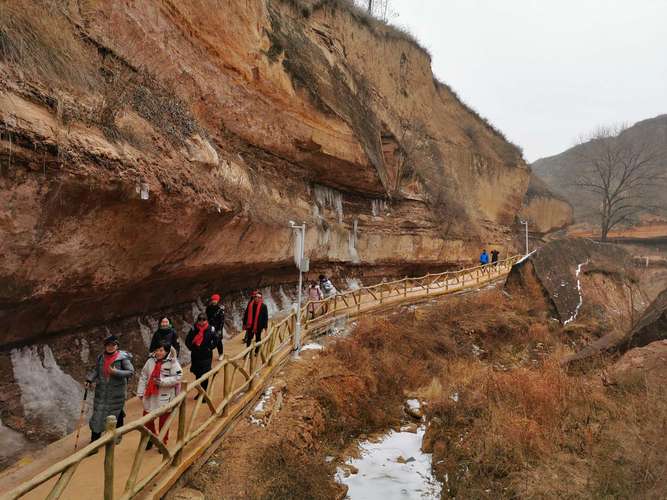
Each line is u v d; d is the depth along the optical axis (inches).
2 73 220.8
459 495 277.3
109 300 359.6
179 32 465.7
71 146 250.2
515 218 1860.2
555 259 829.8
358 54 1010.1
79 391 308.2
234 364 307.9
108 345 235.5
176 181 357.7
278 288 731.4
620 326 609.6
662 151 2716.5
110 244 311.4
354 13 1018.7
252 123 608.7
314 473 297.1
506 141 1833.2
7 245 231.8
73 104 266.4
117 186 285.4
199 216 402.0
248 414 331.0
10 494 123.5
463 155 1524.4
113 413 232.2
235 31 561.9
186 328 475.8
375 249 981.2
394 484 320.2
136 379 368.5
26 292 262.1
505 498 257.8
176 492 226.5
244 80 585.0
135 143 321.7
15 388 270.7
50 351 307.4
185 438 233.9
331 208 861.2
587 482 240.5
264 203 598.9
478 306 763.4
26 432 259.1
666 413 272.1
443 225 1204.5
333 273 872.3
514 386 367.6
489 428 323.9
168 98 417.4
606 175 2268.7
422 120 1321.4
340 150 782.5
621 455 256.1
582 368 458.0
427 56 1378.0
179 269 429.4
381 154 991.6
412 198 1110.4
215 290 560.4
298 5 800.3
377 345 563.8
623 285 840.9
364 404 433.7
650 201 2480.3
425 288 896.9
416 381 517.7
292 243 669.9
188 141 414.0
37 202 237.5
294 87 682.8
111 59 350.6
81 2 330.6
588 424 304.5
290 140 686.5
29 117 226.8
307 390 398.6
